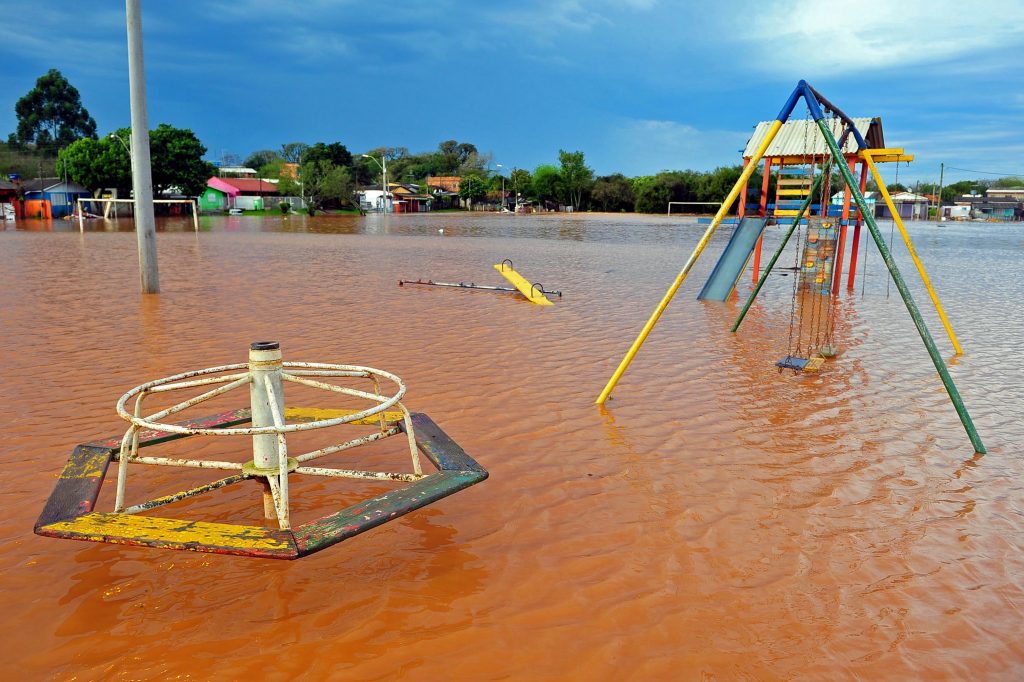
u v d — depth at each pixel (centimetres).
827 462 573
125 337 1017
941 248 3531
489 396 740
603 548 427
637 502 492
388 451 589
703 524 460
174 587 379
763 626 351
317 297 1459
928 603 374
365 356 918
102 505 473
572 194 11662
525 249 3012
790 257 2691
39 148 11006
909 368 902
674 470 551
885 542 439
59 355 898
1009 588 389
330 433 625
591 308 1370
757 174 6144
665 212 10219
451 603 366
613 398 742
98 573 392
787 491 514
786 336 1105
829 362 931
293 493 498
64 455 556
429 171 15475
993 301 1572
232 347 956
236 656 322
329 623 348
